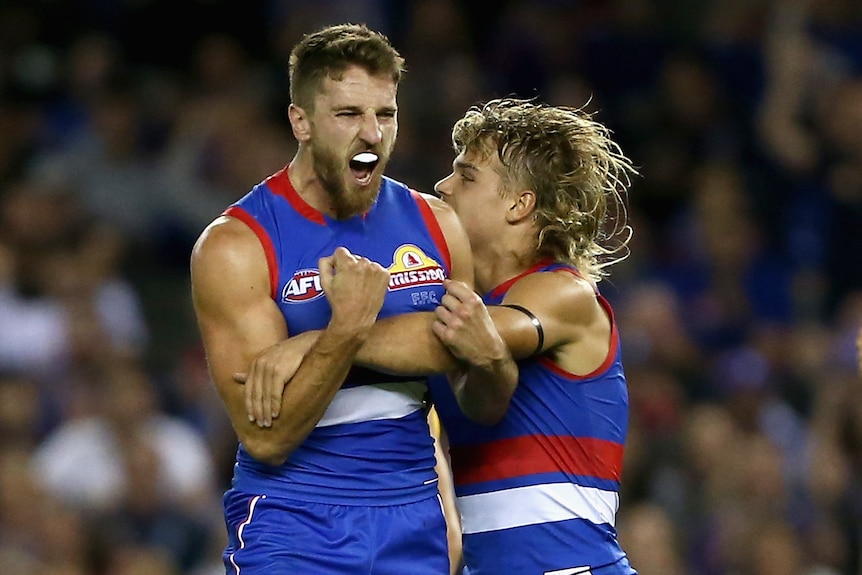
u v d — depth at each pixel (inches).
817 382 1476.4
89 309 1398.9
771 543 1250.0
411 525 626.5
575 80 1775.3
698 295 1600.6
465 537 671.1
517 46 1787.6
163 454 1285.7
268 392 588.4
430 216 645.3
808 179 1681.8
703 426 1332.4
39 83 1744.6
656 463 1325.0
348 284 580.4
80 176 1617.9
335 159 604.7
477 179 678.5
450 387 661.9
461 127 693.9
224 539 1272.1
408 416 629.3
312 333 596.4
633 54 1782.7
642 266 1632.6
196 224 1620.3
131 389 1299.2
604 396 673.6
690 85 1750.7
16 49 1779.0
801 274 1630.2
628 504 1296.8
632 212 1697.8
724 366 1476.4
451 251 645.9
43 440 1332.4
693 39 1792.6
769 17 1800.0
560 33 1804.9
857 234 1616.6
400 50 1796.3
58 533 1167.0
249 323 604.4
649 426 1373.0
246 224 614.5
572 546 658.8
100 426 1284.4
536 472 659.4
